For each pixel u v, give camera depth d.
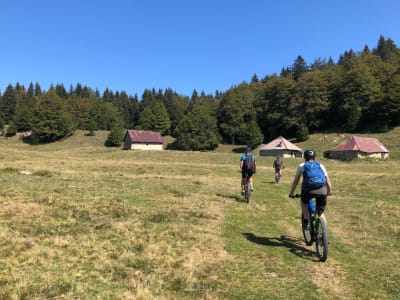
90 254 6.38
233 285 5.43
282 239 8.30
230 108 122.75
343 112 107.88
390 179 27.00
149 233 7.93
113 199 11.93
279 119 119.38
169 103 161.75
